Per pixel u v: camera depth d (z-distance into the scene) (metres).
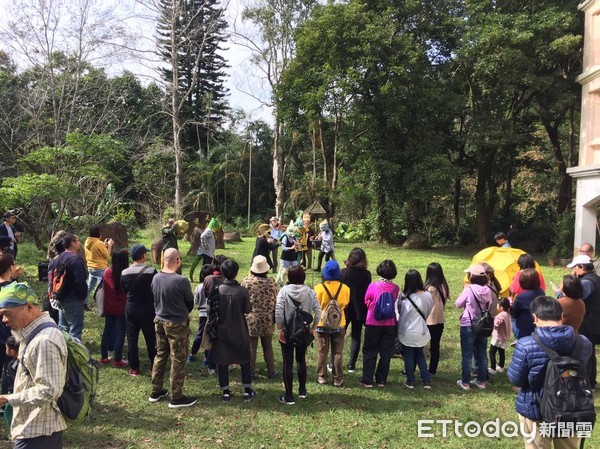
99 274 7.98
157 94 30.72
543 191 26.22
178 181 24.95
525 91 21.12
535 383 2.98
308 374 5.94
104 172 13.21
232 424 4.57
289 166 35.47
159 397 5.03
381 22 18.45
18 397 2.58
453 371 6.13
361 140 22.02
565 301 4.71
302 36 20.22
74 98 15.25
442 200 24.41
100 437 4.26
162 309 4.79
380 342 5.48
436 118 20.92
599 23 14.87
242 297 4.97
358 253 5.86
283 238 10.57
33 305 2.71
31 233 13.53
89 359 2.97
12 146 15.38
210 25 26.06
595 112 14.98
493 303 5.41
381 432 4.49
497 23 17.72
